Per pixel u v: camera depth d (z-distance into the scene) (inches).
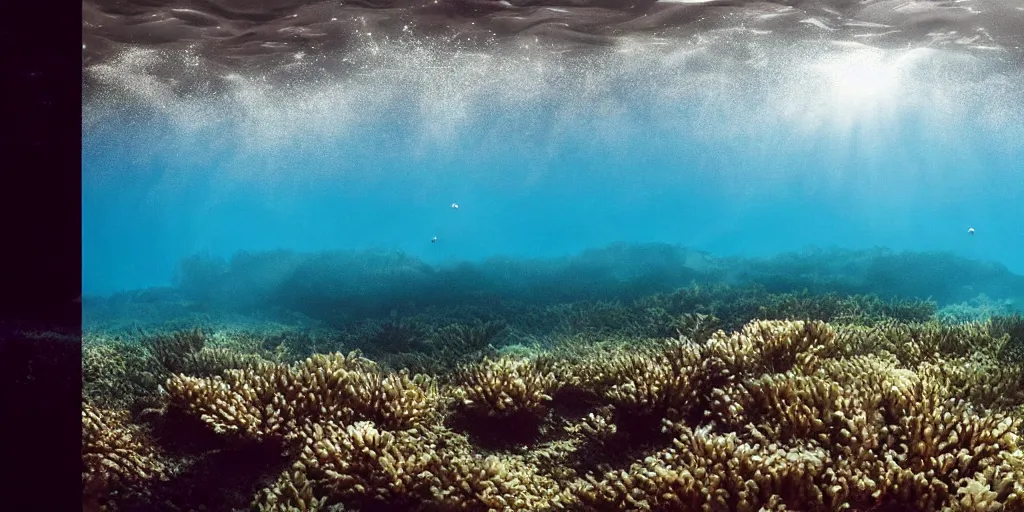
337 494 225.3
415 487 224.1
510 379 293.1
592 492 217.8
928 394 240.7
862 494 193.9
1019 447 218.1
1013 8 676.7
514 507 223.8
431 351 434.0
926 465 200.5
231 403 265.7
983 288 805.9
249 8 635.5
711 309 508.7
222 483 239.5
